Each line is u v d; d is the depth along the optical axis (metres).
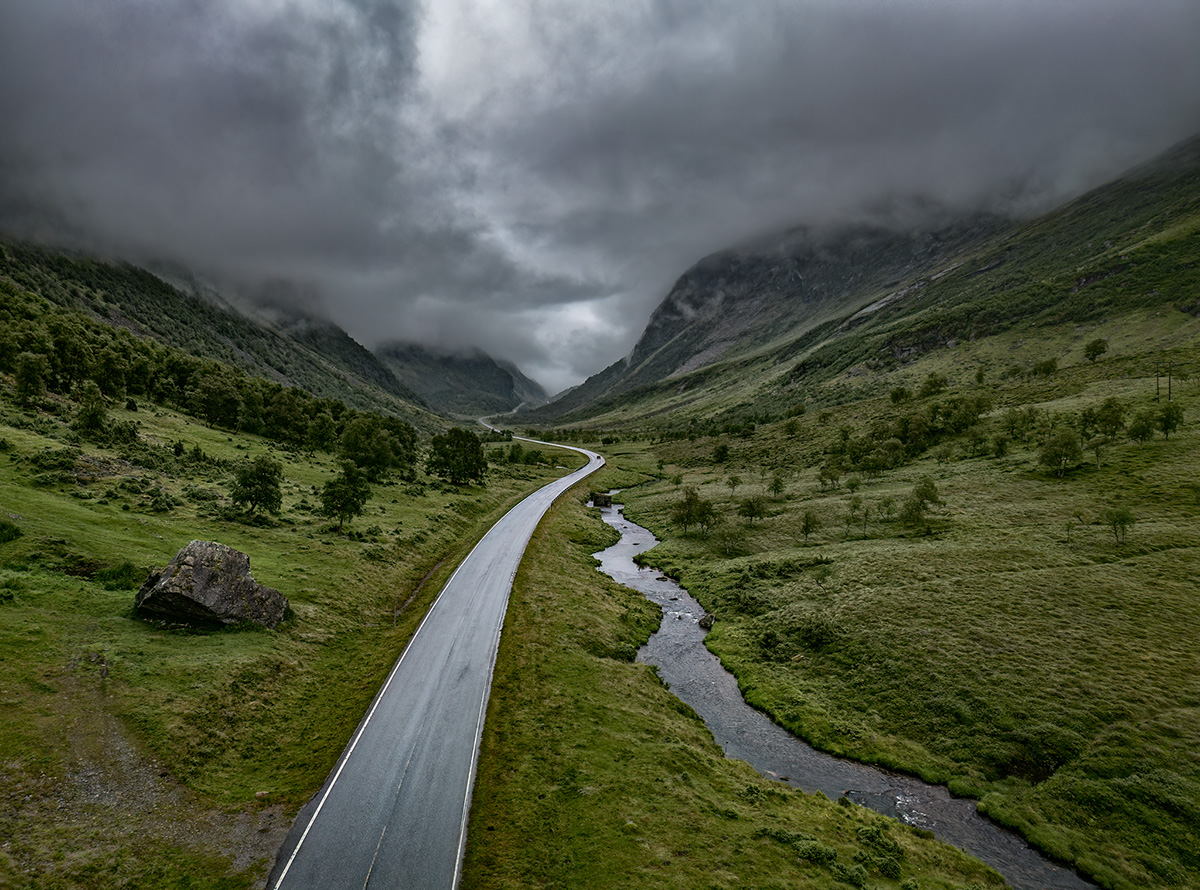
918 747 39.66
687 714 43.28
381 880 23.59
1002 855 30.62
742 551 84.69
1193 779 33.12
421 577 65.06
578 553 86.38
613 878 24.66
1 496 47.59
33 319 130.38
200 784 27.34
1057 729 38.12
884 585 61.88
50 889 20.34
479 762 32.03
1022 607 53.03
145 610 37.78
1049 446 89.31
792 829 29.47
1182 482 74.75
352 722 35.06
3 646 30.78
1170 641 45.31
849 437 153.25
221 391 127.06
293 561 56.03
